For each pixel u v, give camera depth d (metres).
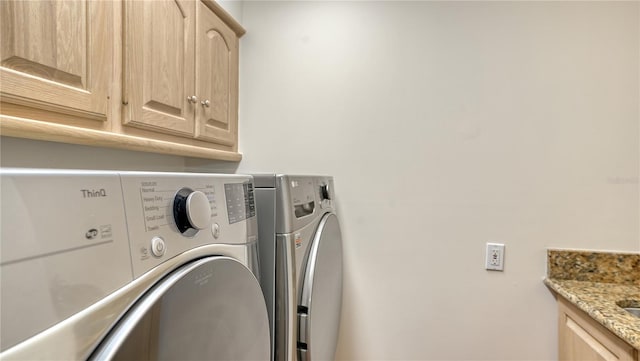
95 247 0.45
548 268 1.45
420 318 1.59
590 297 1.20
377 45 1.64
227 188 0.78
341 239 1.56
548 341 1.46
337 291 1.44
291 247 0.98
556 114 1.46
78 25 0.88
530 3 1.48
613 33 1.41
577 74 1.44
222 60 1.60
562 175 1.45
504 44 1.50
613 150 1.41
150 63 1.12
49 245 0.39
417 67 1.60
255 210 0.91
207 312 0.62
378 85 1.64
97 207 0.46
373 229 1.64
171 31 1.23
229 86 1.67
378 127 1.64
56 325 0.39
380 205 1.63
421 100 1.59
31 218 0.38
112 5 0.99
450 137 1.56
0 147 0.96
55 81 0.83
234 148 1.74
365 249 1.64
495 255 1.51
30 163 1.03
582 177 1.43
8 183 0.36
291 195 1.02
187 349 0.56
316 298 1.10
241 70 1.79
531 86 1.48
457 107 1.55
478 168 1.53
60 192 0.41
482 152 1.53
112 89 0.99
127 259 0.49
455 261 1.55
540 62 1.47
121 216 0.49
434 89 1.58
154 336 0.49
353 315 1.65
